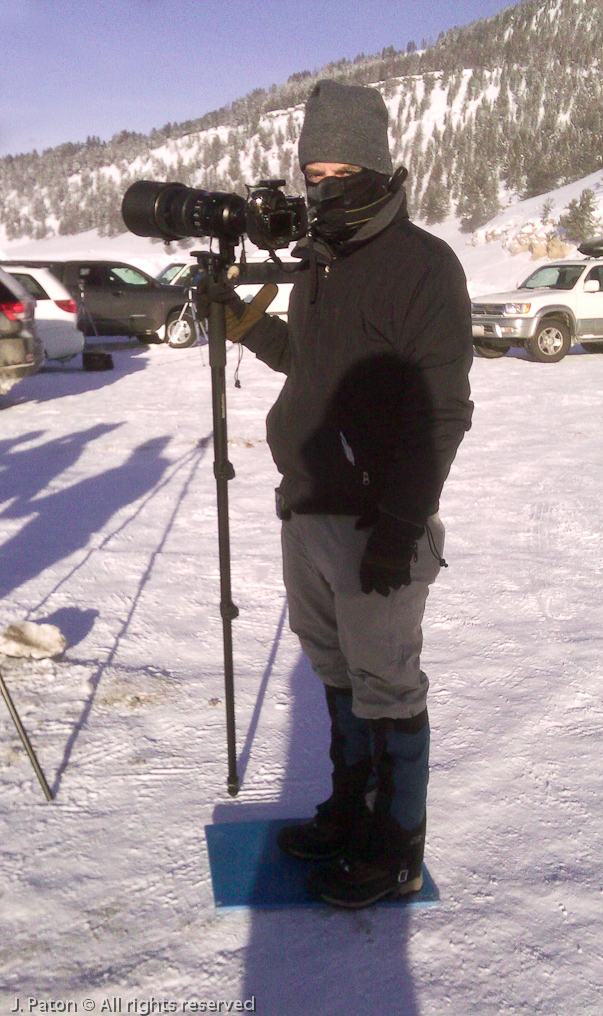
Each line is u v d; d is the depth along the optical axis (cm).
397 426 176
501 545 464
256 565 423
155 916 184
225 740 257
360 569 171
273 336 206
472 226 10700
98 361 1261
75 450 707
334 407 178
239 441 745
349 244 174
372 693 185
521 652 324
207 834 211
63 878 196
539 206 6919
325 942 178
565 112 15975
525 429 805
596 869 201
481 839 212
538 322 1335
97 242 15925
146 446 721
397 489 165
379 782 189
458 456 689
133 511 522
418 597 182
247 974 169
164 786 232
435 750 253
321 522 184
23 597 371
